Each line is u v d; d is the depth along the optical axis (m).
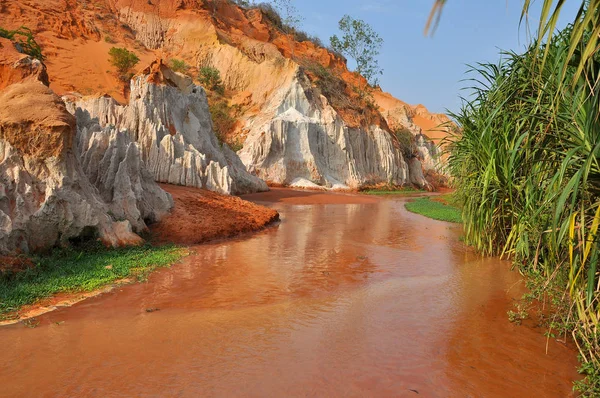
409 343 6.00
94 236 11.20
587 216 5.14
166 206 14.91
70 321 6.70
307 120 49.47
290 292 8.41
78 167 11.45
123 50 49.66
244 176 32.97
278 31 80.31
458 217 21.89
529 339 6.22
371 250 12.98
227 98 55.66
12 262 8.71
